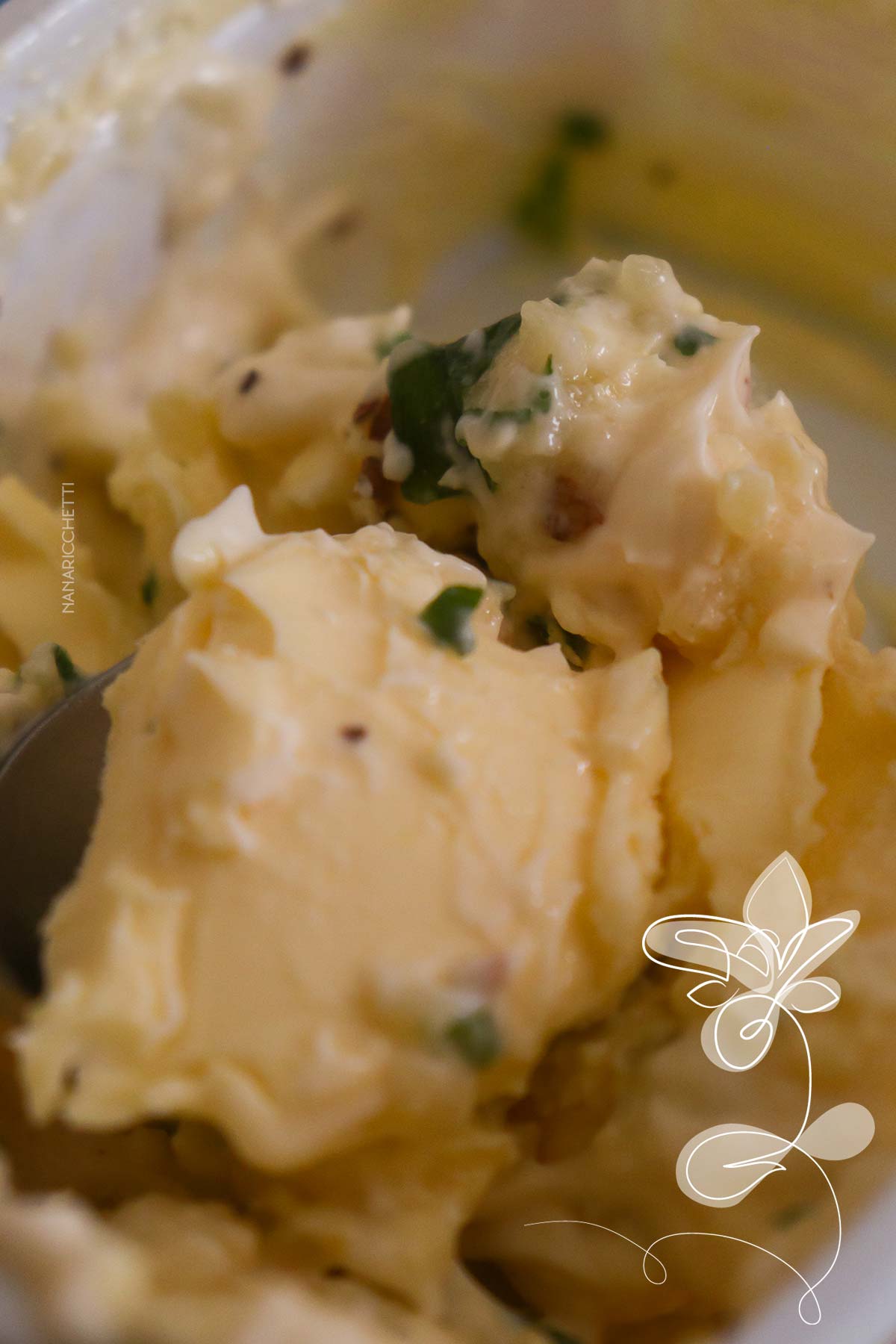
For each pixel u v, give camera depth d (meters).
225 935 0.13
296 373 0.17
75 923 0.13
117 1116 0.13
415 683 0.13
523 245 0.19
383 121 0.18
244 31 0.16
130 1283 0.12
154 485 0.17
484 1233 0.13
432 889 0.13
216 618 0.14
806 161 0.17
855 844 0.14
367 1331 0.12
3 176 0.16
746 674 0.14
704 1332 0.12
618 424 0.15
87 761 0.14
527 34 0.17
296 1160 0.13
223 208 0.17
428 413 0.15
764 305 0.18
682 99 0.18
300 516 0.16
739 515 0.14
